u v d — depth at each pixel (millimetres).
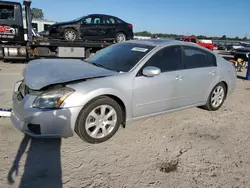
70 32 11336
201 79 4320
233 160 3006
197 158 3002
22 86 3309
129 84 3357
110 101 3199
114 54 4074
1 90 5652
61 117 2867
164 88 3746
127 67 3590
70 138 3311
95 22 11758
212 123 4215
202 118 4434
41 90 2924
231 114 4770
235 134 3799
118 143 3264
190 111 4793
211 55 4652
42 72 3311
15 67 9766
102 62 3957
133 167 2725
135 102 3467
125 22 12586
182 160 2934
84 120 3029
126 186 2398
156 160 2898
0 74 7883
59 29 11242
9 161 2688
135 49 3969
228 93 5047
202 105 4625
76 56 11516
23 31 10727
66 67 3549
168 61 3891
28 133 2904
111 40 12297
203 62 4465
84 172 2584
